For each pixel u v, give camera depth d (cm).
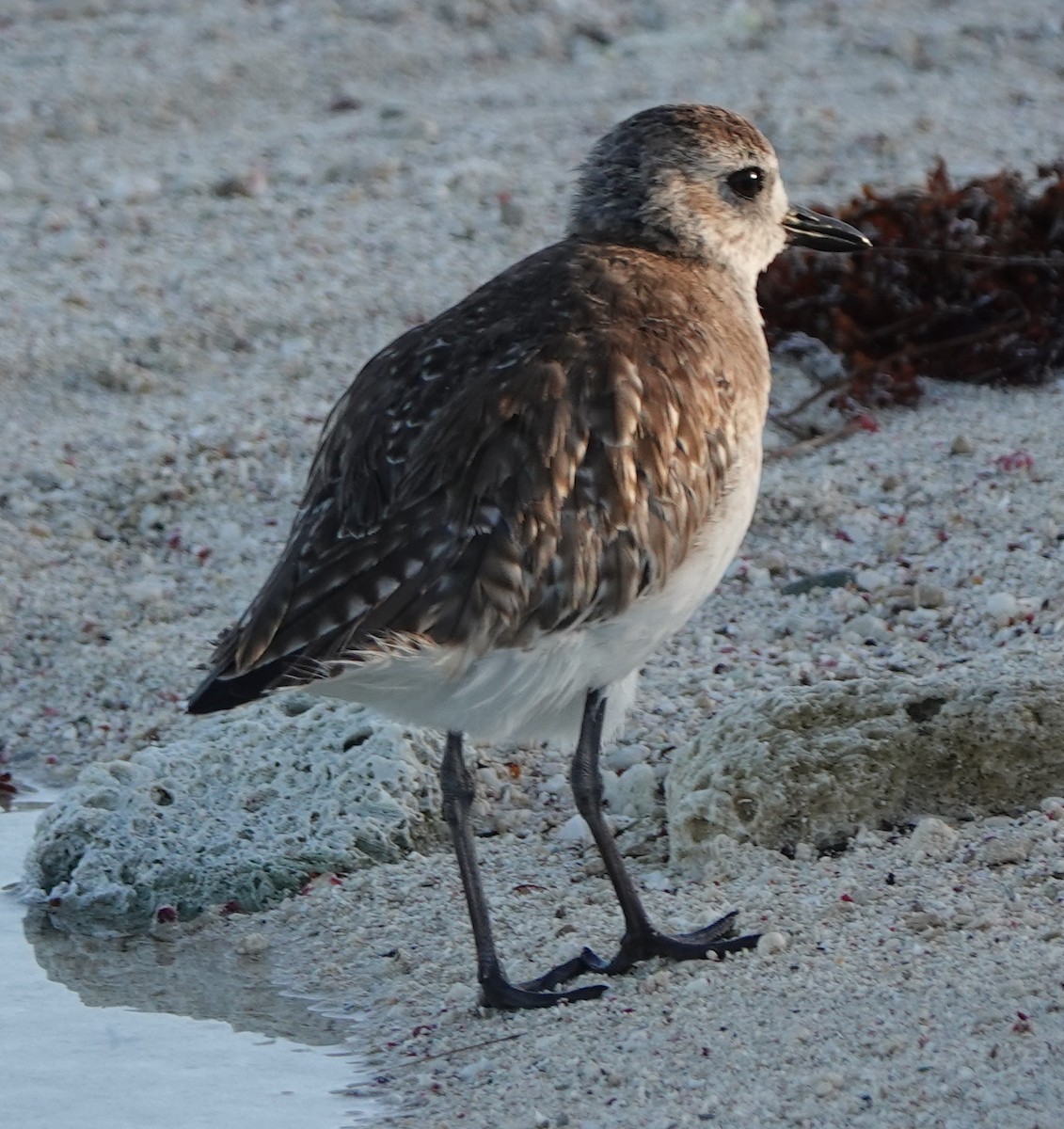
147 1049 931
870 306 1591
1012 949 886
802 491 1407
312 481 950
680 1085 822
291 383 1616
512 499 887
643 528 916
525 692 913
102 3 2612
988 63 2291
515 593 882
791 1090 799
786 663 1221
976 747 1042
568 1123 808
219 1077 902
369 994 972
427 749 1139
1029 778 1041
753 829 1032
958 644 1223
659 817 1093
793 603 1293
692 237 1066
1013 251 1614
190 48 2447
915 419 1516
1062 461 1427
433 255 1816
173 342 1670
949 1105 772
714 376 959
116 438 1537
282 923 1044
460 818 948
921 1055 809
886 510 1385
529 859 1073
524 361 917
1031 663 1117
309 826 1095
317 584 878
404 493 889
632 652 939
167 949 1030
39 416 1577
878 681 1077
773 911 965
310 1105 872
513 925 1005
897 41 2330
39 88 2312
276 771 1133
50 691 1297
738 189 1080
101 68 2380
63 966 1017
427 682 888
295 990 982
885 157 1972
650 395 926
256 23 2541
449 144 2095
